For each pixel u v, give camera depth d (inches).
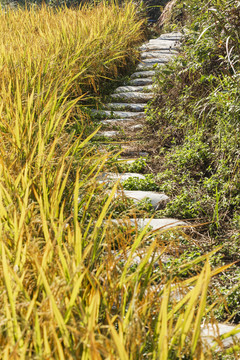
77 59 285.9
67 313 77.4
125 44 377.1
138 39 451.2
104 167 182.5
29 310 73.2
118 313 91.4
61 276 87.1
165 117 257.0
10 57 257.3
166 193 189.6
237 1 219.3
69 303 76.8
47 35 329.7
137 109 299.3
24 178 123.3
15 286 85.1
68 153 155.6
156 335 79.6
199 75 241.1
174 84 263.7
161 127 255.4
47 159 137.2
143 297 90.2
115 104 306.8
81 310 75.9
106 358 69.9
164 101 273.7
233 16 215.9
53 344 77.7
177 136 242.5
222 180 183.5
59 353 69.3
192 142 218.8
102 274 99.6
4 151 147.9
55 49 295.0
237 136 188.7
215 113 221.5
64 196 148.2
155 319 85.7
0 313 82.6
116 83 350.9
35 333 72.7
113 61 350.3
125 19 418.6
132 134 258.5
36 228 115.9
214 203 173.8
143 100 316.8
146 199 176.1
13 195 119.5
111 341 70.6
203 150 207.9
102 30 365.1
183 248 149.0
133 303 78.8
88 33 355.6
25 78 220.1
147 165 219.3
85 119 267.4
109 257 99.7
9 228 107.3
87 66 302.5
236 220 161.0
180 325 78.8
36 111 190.4
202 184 191.5
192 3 288.4
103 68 333.4
